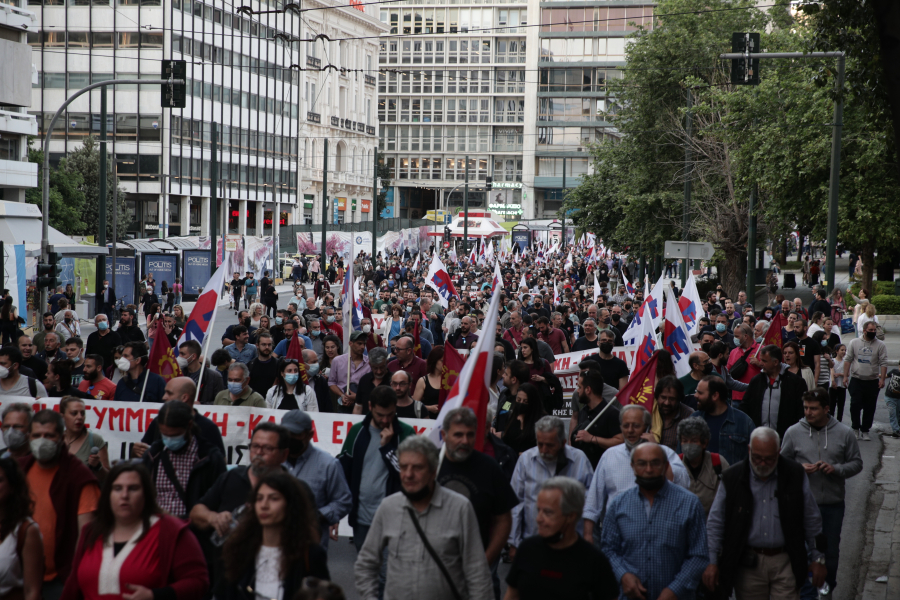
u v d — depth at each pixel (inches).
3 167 1601.9
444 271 935.0
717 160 1353.3
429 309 774.5
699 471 276.1
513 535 266.4
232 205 3316.9
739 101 1113.4
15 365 377.1
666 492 228.4
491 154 5024.6
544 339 609.9
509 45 5002.5
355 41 4197.8
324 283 1584.6
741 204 1360.7
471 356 249.0
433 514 199.9
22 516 205.8
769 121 1099.3
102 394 397.1
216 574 207.6
